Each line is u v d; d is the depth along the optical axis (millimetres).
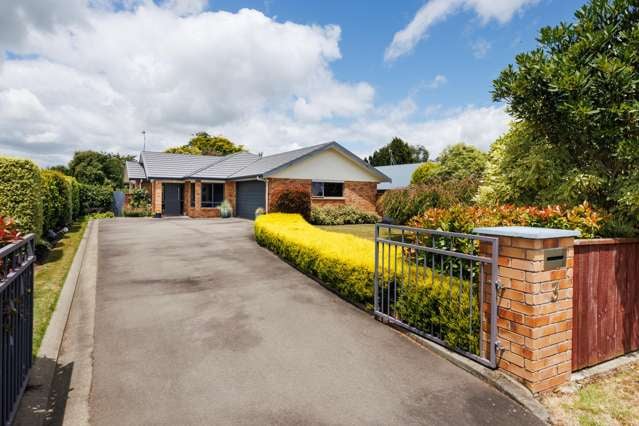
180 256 8758
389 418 2635
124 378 3201
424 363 3486
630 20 4664
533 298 2881
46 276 6566
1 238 2682
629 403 2863
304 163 18328
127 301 5395
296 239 7301
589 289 3441
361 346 3871
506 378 3064
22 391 2758
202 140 46375
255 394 2943
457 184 9797
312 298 5551
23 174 7512
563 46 5016
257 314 4852
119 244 10469
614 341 3678
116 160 38781
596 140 4652
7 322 2324
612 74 4164
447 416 2660
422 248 3924
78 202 19875
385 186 25500
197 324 4496
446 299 3658
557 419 2641
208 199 22297
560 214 4191
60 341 3930
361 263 4996
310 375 3252
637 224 4406
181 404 2803
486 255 3311
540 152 5211
